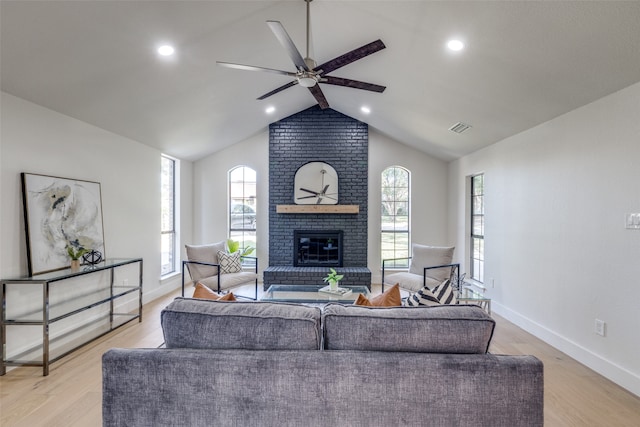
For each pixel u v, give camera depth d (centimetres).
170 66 295
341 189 565
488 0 201
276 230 565
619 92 241
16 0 186
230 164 591
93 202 346
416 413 134
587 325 271
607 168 252
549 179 319
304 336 143
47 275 275
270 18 270
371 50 245
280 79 391
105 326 358
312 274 516
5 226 257
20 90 259
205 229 593
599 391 233
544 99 285
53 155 300
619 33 191
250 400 137
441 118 407
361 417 135
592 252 266
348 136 565
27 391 229
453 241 561
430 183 586
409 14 241
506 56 247
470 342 140
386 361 134
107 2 204
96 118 339
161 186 494
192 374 137
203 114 420
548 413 208
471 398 132
